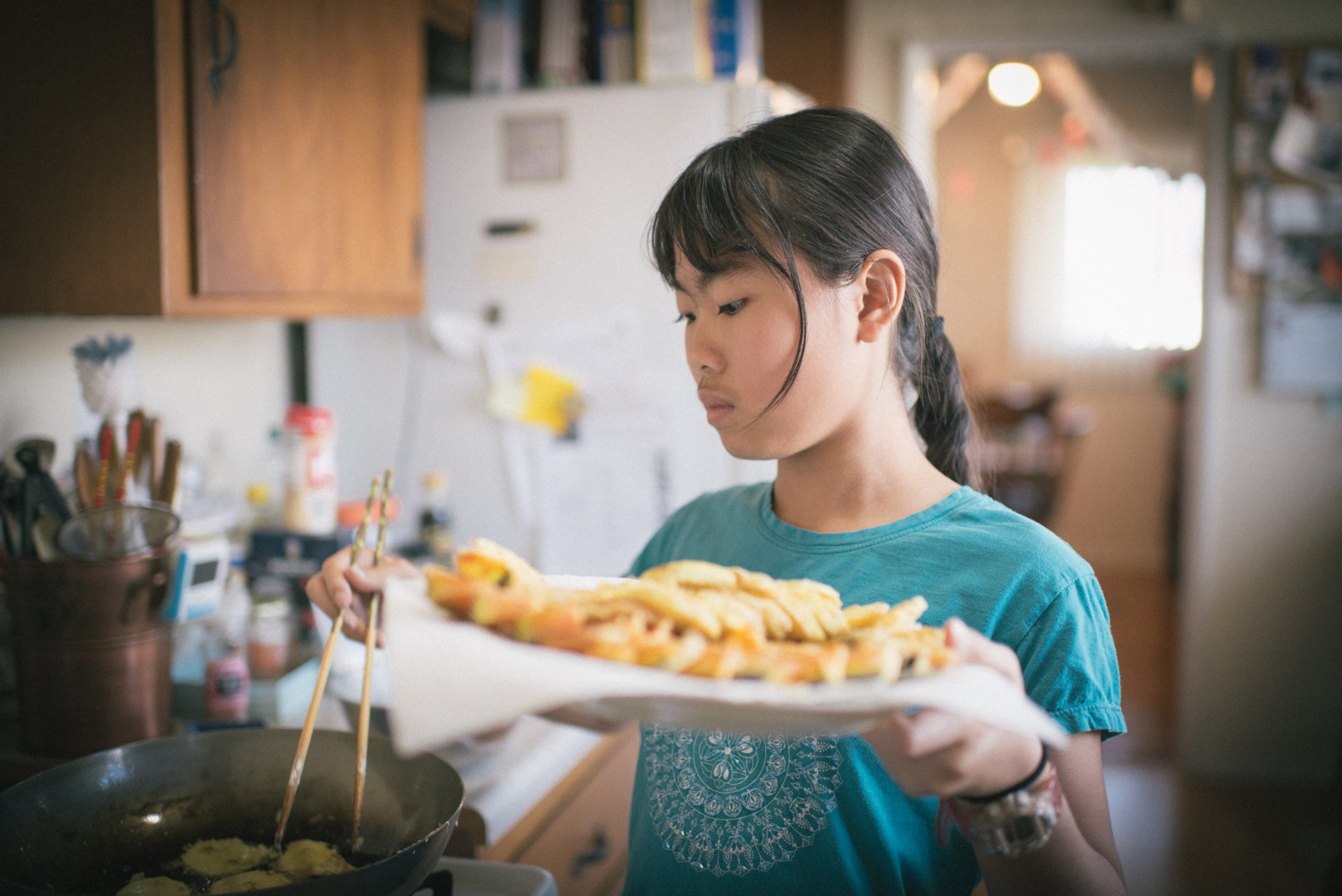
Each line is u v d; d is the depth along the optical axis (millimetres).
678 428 1901
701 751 812
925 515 806
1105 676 732
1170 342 5777
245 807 857
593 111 1905
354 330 1988
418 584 690
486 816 1067
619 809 1464
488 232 1975
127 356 1235
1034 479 4957
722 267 741
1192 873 2518
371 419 1988
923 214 808
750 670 539
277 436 1649
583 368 1916
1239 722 3045
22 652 1091
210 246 1198
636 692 511
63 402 1408
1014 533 775
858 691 523
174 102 1139
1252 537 2996
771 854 771
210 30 1178
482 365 1929
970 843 753
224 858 802
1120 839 2686
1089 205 5816
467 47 2025
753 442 768
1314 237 2889
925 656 551
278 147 1310
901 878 761
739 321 742
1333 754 2996
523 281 1962
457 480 1963
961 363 985
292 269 1347
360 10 1476
